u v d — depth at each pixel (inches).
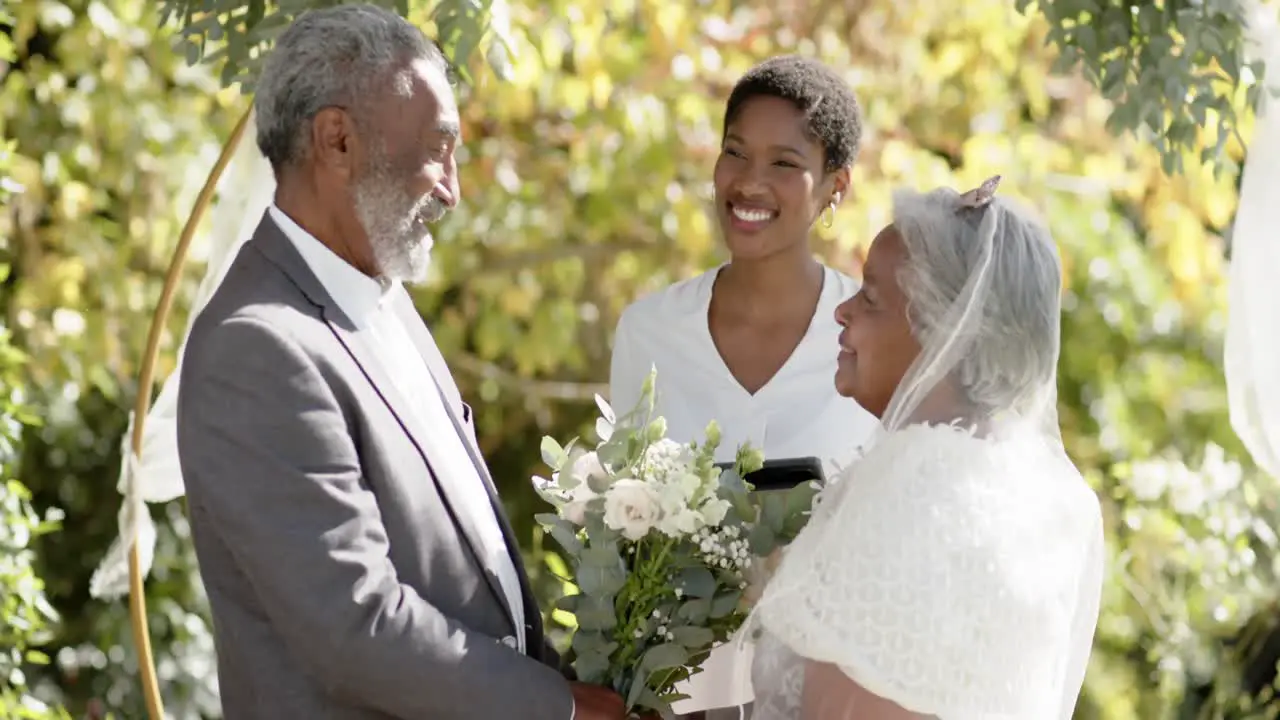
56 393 253.0
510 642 109.6
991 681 95.7
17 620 171.5
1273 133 140.6
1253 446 142.8
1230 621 227.9
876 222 252.2
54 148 245.0
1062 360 304.2
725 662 121.5
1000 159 270.2
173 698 251.1
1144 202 290.4
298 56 107.6
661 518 106.7
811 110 137.9
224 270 147.9
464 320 281.9
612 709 108.3
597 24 240.2
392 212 108.0
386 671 99.8
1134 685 250.4
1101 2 148.5
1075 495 107.0
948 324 100.6
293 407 100.7
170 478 152.9
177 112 252.5
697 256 272.1
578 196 275.1
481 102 256.5
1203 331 307.1
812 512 105.9
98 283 246.1
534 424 309.3
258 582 100.0
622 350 147.2
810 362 141.4
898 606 94.6
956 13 277.3
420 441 107.7
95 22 242.1
